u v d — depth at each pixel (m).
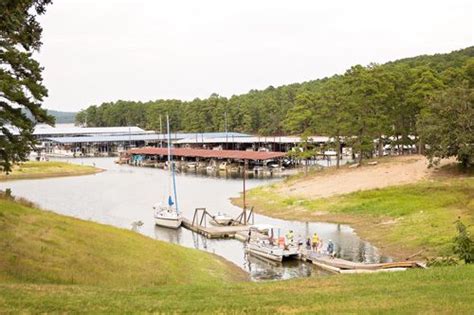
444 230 44.47
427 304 17.52
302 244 47.06
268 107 190.25
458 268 24.31
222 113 198.50
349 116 85.06
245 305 18.69
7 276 24.31
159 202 78.69
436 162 71.31
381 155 97.56
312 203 66.06
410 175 72.44
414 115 92.94
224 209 71.06
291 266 42.06
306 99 103.44
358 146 87.00
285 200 70.50
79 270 28.41
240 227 57.12
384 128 87.25
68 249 31.27
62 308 17.62
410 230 47.59
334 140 114.19
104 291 21.33
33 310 17.11
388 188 65.94
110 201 80.38
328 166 102.50
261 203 72.50
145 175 122.31
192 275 33.72
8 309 16.95
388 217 54.47
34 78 36.81
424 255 39.56
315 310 17.55
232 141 154.38
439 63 153.38
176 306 18.50
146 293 21.30
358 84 85.44
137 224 61.41
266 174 115.62
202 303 19.06
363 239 48.53
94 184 104.06
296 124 108.50
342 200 64.38
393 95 88.69
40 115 37.34
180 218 60.59
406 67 103.25
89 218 64.88
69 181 110.12
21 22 22.25
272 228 50.69
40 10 22.89
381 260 40.88
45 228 34.44
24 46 24.34
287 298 19.88
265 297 20.22
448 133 68.62
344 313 16.86
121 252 34.09
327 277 25.69
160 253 36.78
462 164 71.12
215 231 55.00
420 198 58.78
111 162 160.38
